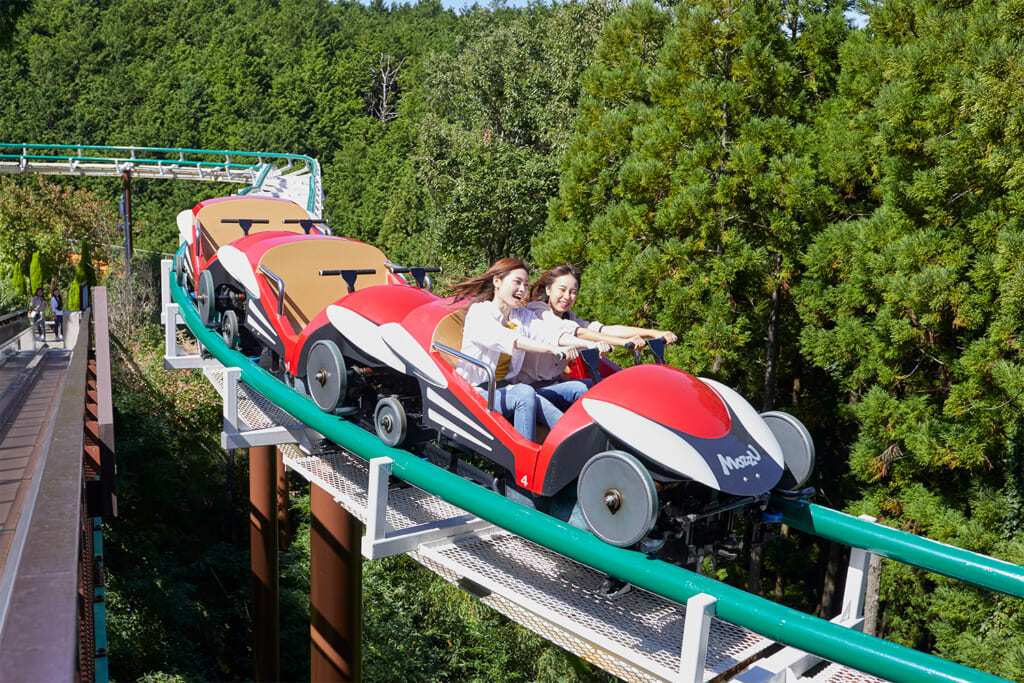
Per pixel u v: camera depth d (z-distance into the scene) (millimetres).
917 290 11406
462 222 26453
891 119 12148
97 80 80875
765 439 3998
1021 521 12281
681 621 4340
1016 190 11188
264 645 13883
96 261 34375
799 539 20344
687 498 3971
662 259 14188
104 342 9148
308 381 6027
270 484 13562
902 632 16203
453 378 4707
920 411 12523
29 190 35344
